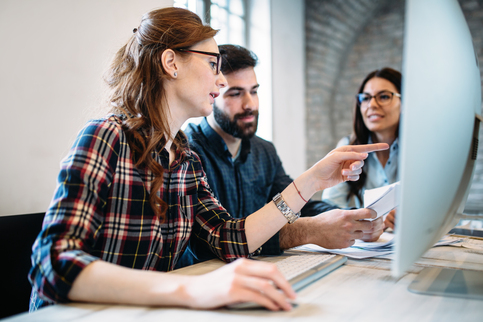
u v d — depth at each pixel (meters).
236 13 3.50
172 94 0.90
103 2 1.74
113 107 0.90
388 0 4.30
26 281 0.93
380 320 0.49
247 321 0.48
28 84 1.44
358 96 2.19
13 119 1.39
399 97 2.08
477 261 0.84
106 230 0.75
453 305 0.55
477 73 0.78
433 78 0.51
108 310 0.52
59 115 1.55
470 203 3.77
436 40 0.53
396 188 0.89
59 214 0.63
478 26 3.87
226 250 0.91
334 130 4.69
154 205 0.81
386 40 4.43
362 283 0.67
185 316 0.50
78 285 0.55
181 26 0.90
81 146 0.72
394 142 2.09
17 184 1.40
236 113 1.57
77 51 1.62
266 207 0.93
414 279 0.69
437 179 0.53
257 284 0.52
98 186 0.70
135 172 0.80
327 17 4.25
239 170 1.67
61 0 1.56
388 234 1.28
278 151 3.68
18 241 0.93
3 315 0.88
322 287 0.64
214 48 0.94
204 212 0.99
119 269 0.56
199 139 1.58
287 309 0.52
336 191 2.13
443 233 0.73
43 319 0.49
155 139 0.82
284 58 3.86
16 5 1.40
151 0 2.03
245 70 1.57
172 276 0.56
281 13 3.80
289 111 3.95
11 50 1.39
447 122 0.55
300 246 1.05
